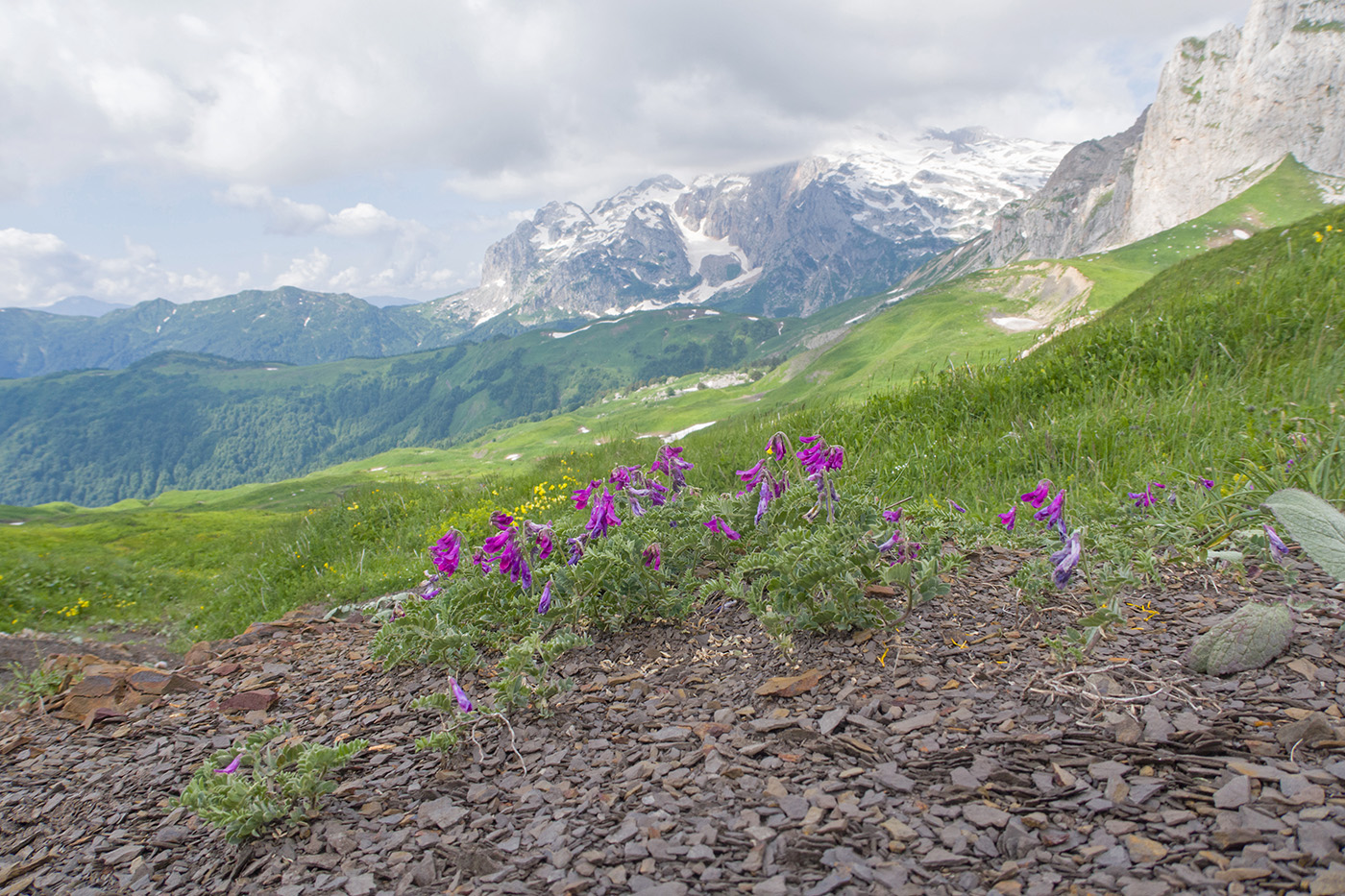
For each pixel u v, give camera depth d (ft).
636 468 13.53
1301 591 9.13
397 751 9.05
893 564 10.25
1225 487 13.07
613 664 10.54
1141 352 25.05
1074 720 7.00
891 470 21.77
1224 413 17.95
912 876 5.20
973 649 8.83
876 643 9.34
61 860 8.07
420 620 10.93
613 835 6.36
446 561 11.90
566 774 7.71
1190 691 7.14
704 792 6.84
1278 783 5.47
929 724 7.34
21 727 13.30
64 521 109.70
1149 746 6.33
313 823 7.56
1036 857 5.19
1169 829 5.23
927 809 6.00
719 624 11.24
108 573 39.78
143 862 7.68
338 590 25.99
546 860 6.18
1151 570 10.09
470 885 6.00
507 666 9.05
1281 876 4.50
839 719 7.66
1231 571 10.07
